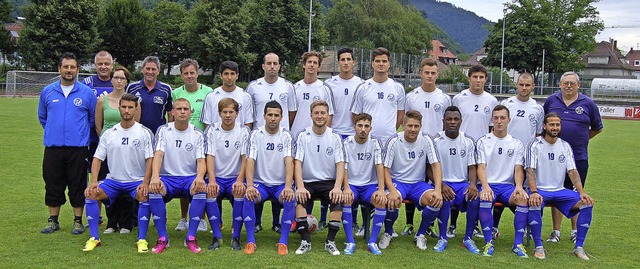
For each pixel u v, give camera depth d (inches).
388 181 231.9
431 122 259.0
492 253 225.1
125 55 1957.4
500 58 2162.9
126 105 227.1
